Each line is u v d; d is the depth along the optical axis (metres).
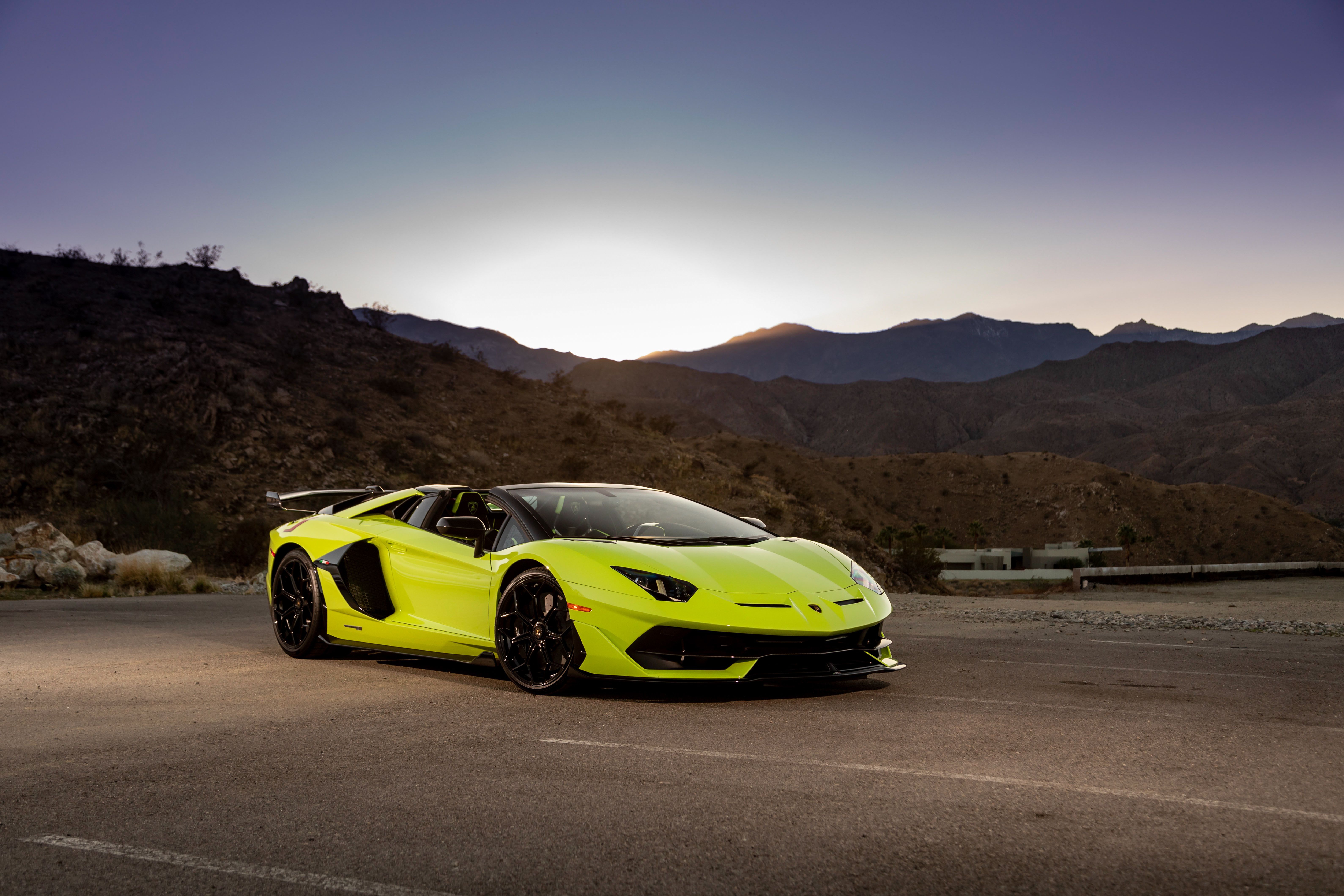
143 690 5.19
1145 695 4.94
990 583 87.88
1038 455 184.25
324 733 4.01
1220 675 5.71
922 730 3.98
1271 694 4.96
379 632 5.91
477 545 5.51
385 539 6.07
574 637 4.75
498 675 5.63
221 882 2.33
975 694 4.95
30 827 2.78
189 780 3.27
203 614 9.95
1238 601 21.11
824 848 2.50
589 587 4.74
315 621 6.23
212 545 25.95
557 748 3.68
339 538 6.29
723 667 4.60
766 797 2.97
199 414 33.72
